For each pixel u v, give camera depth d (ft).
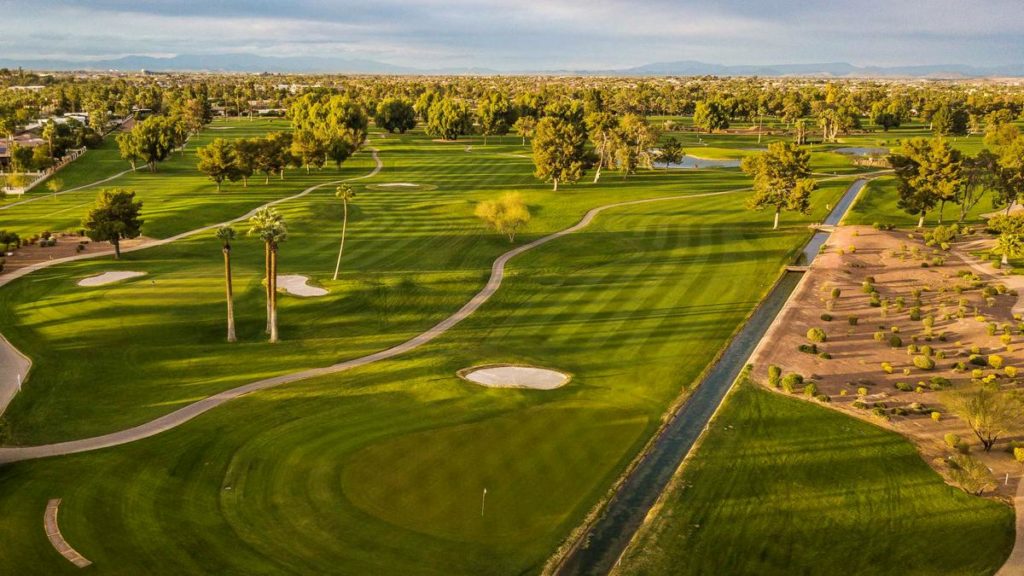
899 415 173.88
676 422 172.14
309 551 117.80
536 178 510.17
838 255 317.01
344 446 151.53
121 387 179.01
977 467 143.64
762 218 398.62
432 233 348.59
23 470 138.00
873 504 138.00
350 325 230.68
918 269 298.35
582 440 159.84
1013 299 258.57
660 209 418.92
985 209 413.80
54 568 110.01
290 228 347.15
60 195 426.92
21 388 175.63
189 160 581.94
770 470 148.97
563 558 120.67
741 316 246.88
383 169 552.00
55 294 244.22
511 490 138.92
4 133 560.20
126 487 133.18
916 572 119.03
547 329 232.12
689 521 131.44
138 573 110.11
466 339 222.07
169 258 296.71
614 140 548.72
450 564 116.67
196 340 212.43
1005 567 120.67
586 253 321.11
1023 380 191.83
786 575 118.01
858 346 218.59
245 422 161.58
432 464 146.00
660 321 240.94
